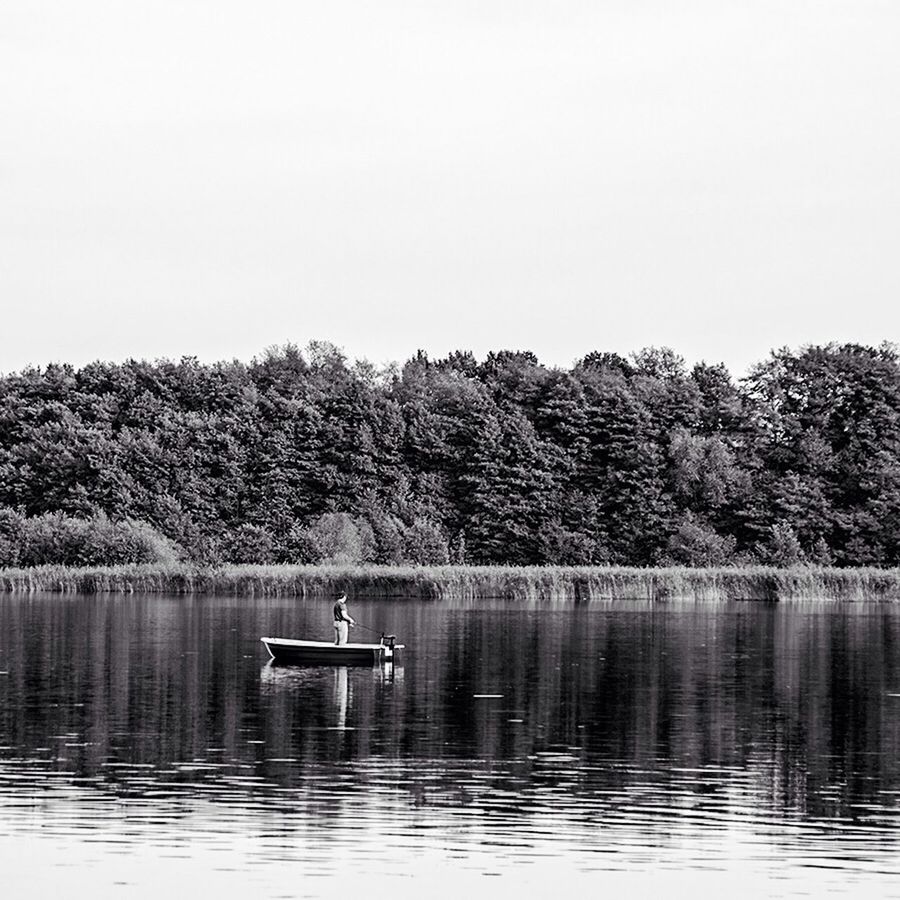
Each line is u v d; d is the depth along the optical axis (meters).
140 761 95.81
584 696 129.12
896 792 89.12
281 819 80.75
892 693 132.50
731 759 99.12
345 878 70.69
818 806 85.50
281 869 71.88
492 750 101.44
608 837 78.25
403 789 88.50
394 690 132.12
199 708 119.00
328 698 126.06
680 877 71.44
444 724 112.25
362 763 96.12
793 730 111.06
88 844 75.69
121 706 119.69
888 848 76.62
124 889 68.62
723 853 75.56
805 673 148.50
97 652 162.88
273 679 139.25
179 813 81.81
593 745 103.81
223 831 78.19
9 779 89.94
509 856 74.50
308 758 97.50
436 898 68.00
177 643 174.50
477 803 85.25
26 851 74.38
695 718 116.69
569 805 85.00
